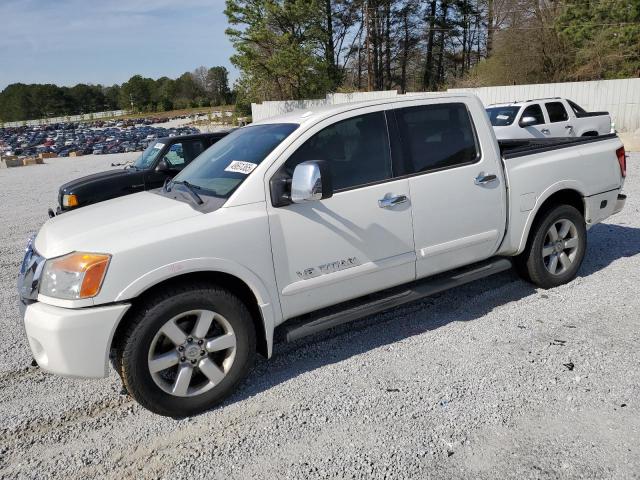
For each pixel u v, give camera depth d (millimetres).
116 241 3010
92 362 2953
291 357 3912
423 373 3512
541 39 28156
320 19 35875
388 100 3912
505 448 2713
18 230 9227
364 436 2898
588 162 4863
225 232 3199
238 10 32281
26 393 3670
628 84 20172
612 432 2773
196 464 2785
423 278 4312
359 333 4223
